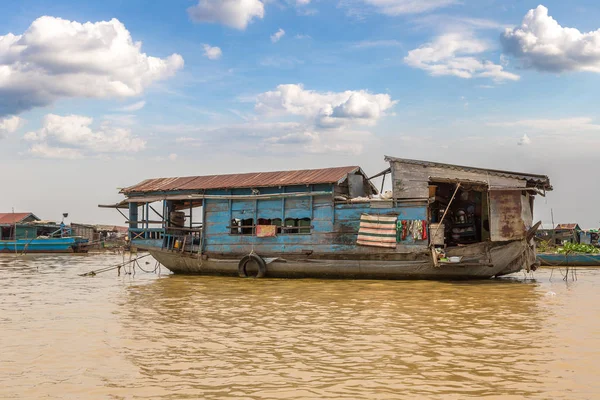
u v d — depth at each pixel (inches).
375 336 430.9
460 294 679.7
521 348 384.2
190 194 992.9
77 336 435.5
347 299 645.9
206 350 386.9
